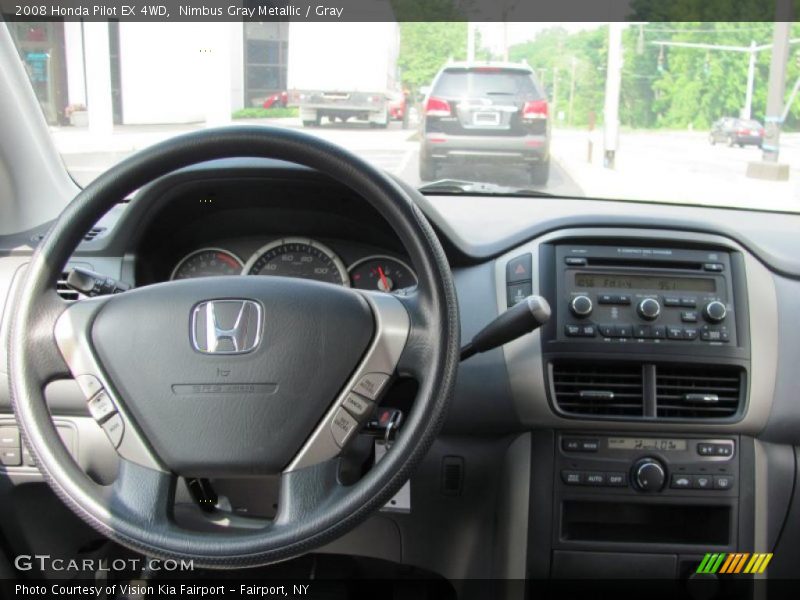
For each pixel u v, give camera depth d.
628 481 1.80
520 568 1.86
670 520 1.93
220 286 1.25
